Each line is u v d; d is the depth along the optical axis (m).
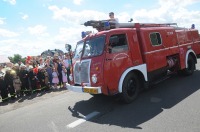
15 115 7.82
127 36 7.21
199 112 5.71
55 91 11.08
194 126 4.96
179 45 9.45
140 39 7.66
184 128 4.93
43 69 11.55
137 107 6.69
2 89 10.24
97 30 7.70
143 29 7.79
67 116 6.78
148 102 7.02
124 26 7.70
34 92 11.31
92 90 6.53
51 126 6.15
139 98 7.53
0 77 10.34
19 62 12.48
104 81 6.48
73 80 7.58
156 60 8.08
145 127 5.24
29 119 7.08
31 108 8.45
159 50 8.27
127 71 6.95
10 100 10.55
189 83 8.66
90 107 7.35
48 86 11.51
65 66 11.82
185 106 6.27
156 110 6.25
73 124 6.06
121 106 6.97
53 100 9.16
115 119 6.00
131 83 7.23
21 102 9.76
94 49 6.93
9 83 10.50
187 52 9.83
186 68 9.72
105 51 6.60
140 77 7.67
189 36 10.36
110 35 6.80
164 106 6.50
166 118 5.61
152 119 5.65
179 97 7.15
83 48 7.31
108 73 6.56
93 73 6.69
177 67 9.46
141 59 7.53
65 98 9.16
